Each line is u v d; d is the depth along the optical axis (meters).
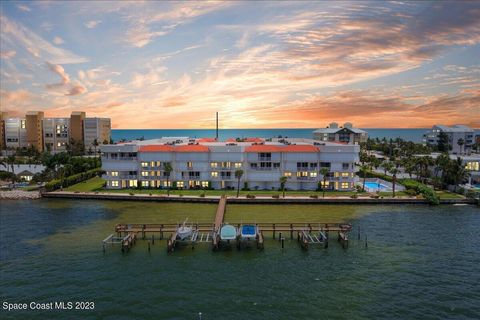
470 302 43.03
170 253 58.22
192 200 95.12
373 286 46.75
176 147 109.38
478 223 74.50
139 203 94.38
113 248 60.41
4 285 46.97
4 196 100.50
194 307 41.59
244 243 63.03
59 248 60.28
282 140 137.12
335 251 59.00
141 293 44.88
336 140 187.62
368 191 105.81
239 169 107.50
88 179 131.38
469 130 191.00
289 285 47.00
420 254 57.44
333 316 39.81
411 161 129.12
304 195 99.19
